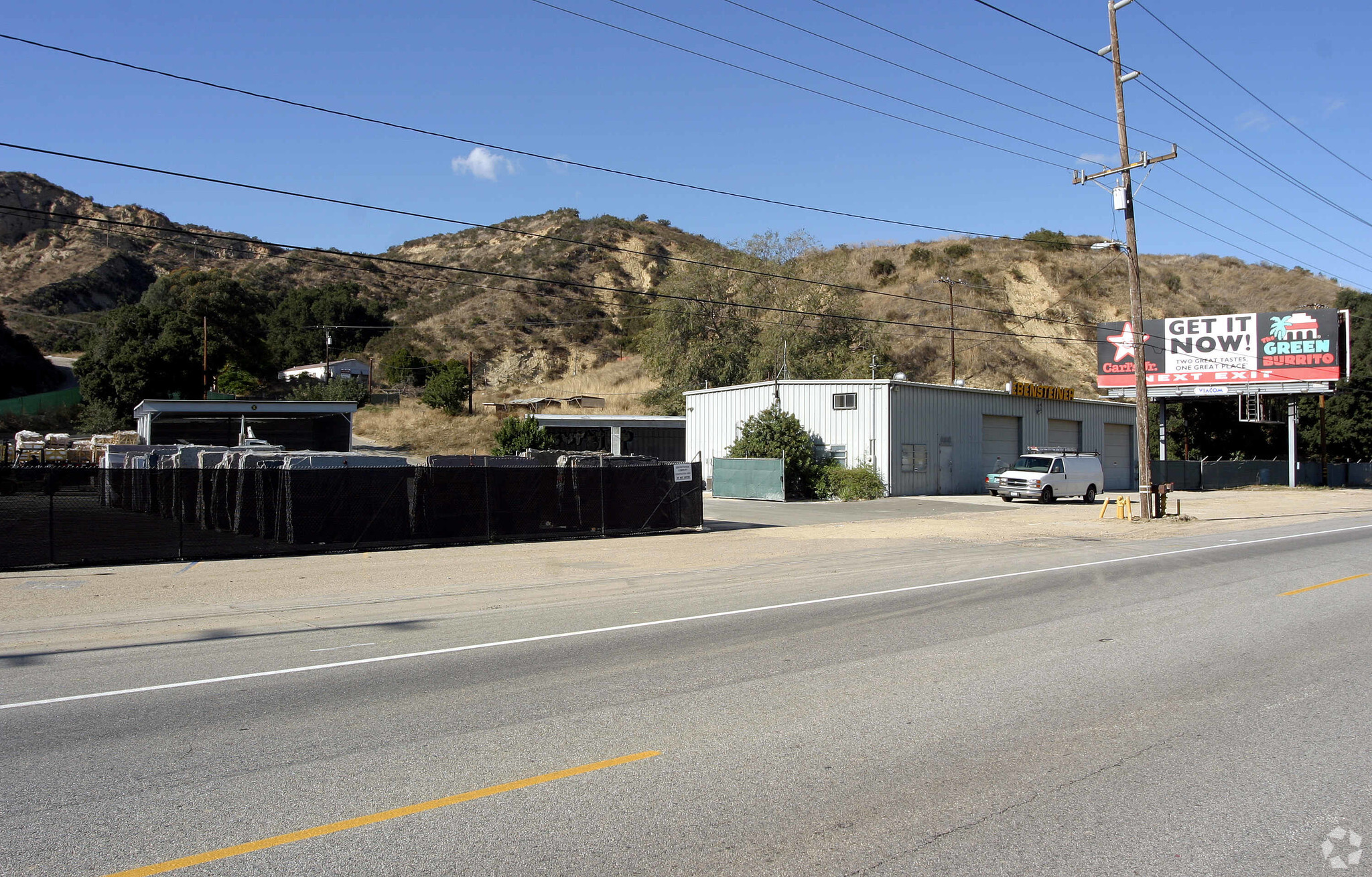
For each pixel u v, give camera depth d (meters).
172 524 17.98
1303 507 35.72
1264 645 9.05
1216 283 106.81
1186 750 5.77
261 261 119.69
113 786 5.09
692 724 6.31
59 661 8.40
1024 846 4.34
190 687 7.34
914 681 7.54
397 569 15.85
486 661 8.30
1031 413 44.59
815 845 4.34
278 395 66.44
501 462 22.69
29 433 41.06
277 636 9.60
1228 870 4.09
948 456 40.03
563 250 116.06
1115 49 26.12
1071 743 5.90
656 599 12.36
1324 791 5.06
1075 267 96.25
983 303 88.50
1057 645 9.01
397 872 4.04
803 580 14.51
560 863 4.13
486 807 4.79
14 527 18.47
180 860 4.15
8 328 75.44
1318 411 59.53
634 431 51.06
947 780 5.22
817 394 38.44
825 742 5.90
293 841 4.35
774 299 59.22
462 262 128.38
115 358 58.16
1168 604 11.61
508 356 89.06
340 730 6.15
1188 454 59.69
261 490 18.48
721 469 36.88
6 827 4.52
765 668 8.01
